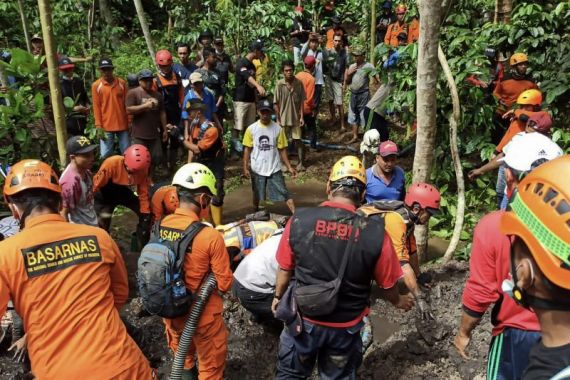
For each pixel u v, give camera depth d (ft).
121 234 21.11
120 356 8.07
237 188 26.25
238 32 36.11
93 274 8.17
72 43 32.22
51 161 20.74
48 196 8.32
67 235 8.17
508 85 24.18
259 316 14.48
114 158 17.07
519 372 7.66
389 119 34.12
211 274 10.69
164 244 10.43
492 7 31.14
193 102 20.58
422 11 14.75
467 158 26.11
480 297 7.95
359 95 30.42
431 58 15.06
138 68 39.50
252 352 13.69
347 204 9.42
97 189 17.02
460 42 24.35
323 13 44.88
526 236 4.16
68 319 7.85
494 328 8.09
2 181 17.94
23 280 7.77
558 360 4.08
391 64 25.44
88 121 25.70
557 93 24.98
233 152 29.91
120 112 24.61
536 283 4.23
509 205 4.69
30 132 19.86
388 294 9.30
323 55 32.27
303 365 9.85
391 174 16.12
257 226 14.67
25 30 20.58
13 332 12.63
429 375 12.51
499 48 27.78
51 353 7.82
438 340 13.41
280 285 9.81
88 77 28.66
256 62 32.17
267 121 21.45
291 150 30.04
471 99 23.15
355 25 52.85
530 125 16.92
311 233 9.06
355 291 9.13
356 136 31.71
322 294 8.89
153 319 14.87
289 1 45.34
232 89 32.63
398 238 12.41
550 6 29.37
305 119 29.89
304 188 26.23
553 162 4.21
